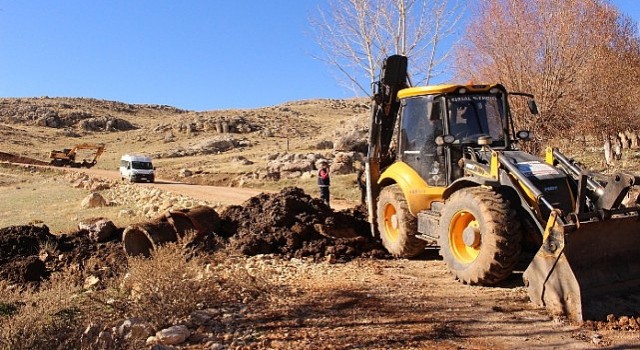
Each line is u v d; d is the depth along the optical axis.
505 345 5.20
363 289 7.14
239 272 7.46
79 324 5.51
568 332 5.50
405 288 7.20
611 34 18.83
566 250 5.96
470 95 8.48
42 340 5.02
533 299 6.29
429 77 13.27
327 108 152.00
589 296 6.01
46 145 93.19
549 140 16.81
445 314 6.07
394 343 5.23
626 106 20.47
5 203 27.14
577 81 17.12
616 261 6.32
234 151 77.44
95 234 10.67
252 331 5.51
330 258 8.88
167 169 52.94
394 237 9.46
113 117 127.31
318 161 32.22
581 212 6.34
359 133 35.72
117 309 6.08
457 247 7.52
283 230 9.80
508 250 6.71
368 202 10.37
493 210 6.82
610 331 5.49
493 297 6.67
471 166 7.86
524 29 16.22
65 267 8.43
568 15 16.16
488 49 16.61
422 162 8.78
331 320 5.87
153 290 6.22
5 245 9.95
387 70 10.30
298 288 7.18
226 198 22.97
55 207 23.53
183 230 9.52
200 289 6.60
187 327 5.61
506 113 8.52
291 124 114.38
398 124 9.48
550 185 6.81
